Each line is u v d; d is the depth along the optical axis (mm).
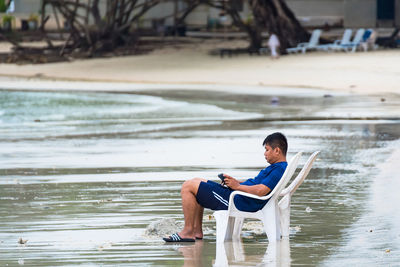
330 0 119438
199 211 13797
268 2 95250
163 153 26188
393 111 40562
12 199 17531
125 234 13922
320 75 66250
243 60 85938
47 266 11523
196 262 11812
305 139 29703
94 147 28266
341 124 35125
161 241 13461
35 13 132375
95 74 79875
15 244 13031
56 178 20906
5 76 81500
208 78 70500
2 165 23672
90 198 17625
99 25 105312
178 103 48312
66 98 52844
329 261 11680
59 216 15531
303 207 16297
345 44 90812
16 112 43844
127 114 42125
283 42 94125
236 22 99688
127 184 19703
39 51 104750
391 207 16031
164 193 18234
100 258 12062
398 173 20672
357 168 21969
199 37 118750
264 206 13430
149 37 118750
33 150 27516
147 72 79000
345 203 16656
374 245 12711
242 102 48250
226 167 22641
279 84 63062
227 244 13266
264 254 12336
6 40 115875
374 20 117938
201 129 34156
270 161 13711
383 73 64312
